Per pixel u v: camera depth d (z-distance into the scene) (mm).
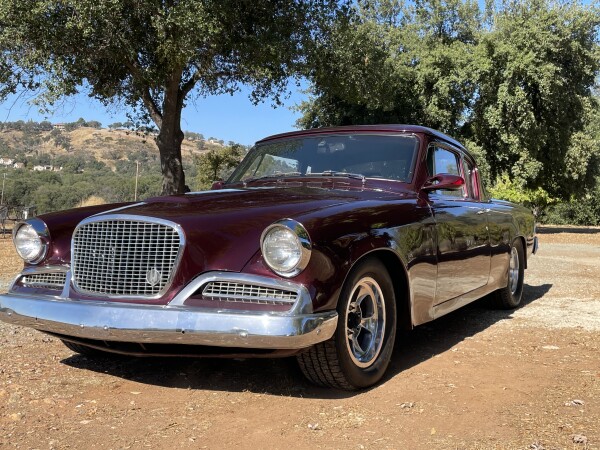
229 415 2928
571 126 24562
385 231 3365
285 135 4875
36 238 3586
